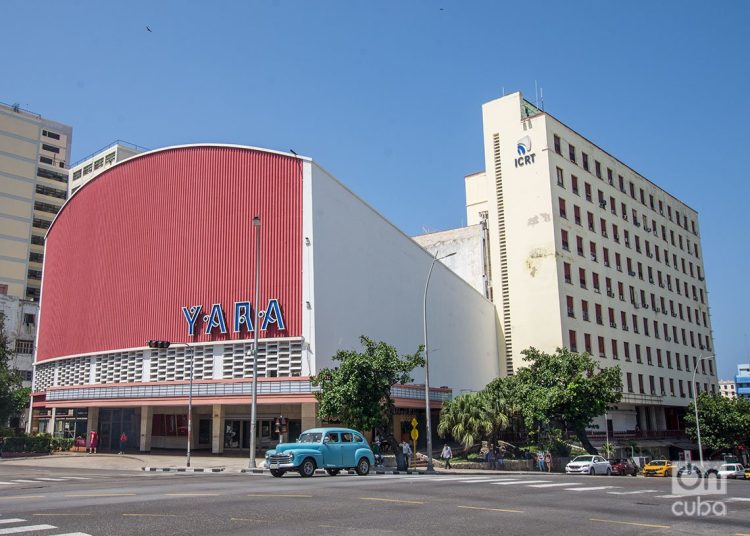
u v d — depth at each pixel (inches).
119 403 1630.2
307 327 1454.2
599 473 1462.8
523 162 2332.7
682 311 3053.6
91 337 1801.2
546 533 425.7
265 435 1562.5
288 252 1518.2
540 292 2213.3
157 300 1667.1
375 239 1768.0
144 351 1658.5
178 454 1616.6
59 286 2036.2
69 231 2037.4
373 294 1712.6
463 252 2566.4
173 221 1700.3
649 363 2628.0
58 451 1819.6
